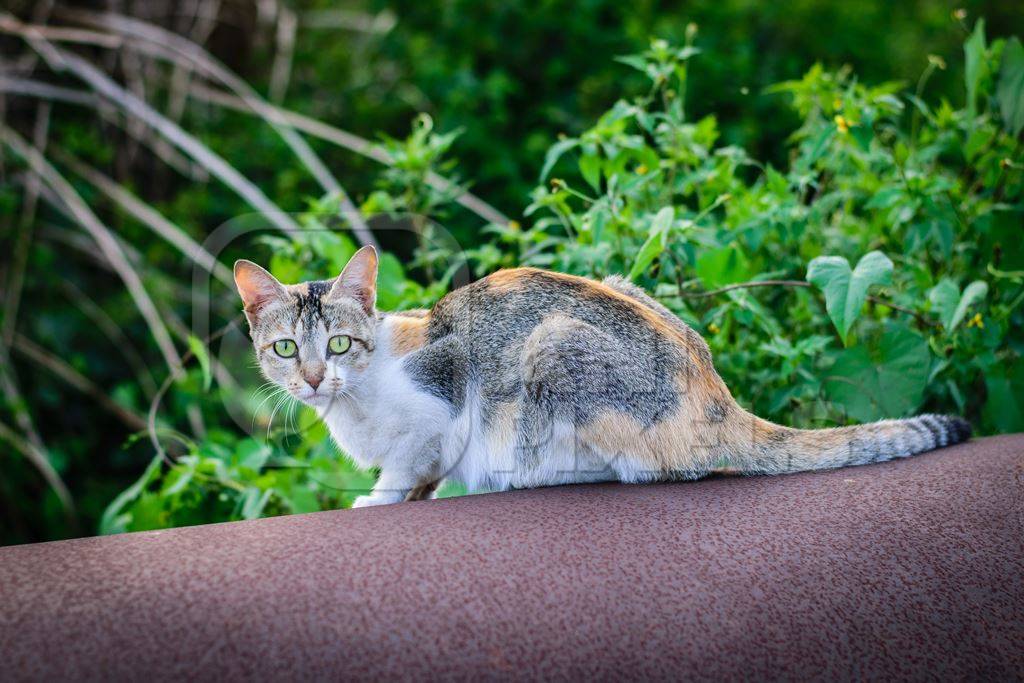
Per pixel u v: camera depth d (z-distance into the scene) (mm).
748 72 7805
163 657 1872
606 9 8234
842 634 2098
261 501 3477
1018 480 2568
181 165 7395
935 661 2090
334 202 4035
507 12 8000
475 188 7164
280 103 8016
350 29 9117
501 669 1937
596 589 2123
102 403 6801
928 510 2436
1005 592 2242
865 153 3848
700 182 4062
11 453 6199
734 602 2125
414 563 2160
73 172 7258
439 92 7727
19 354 6734
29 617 1951
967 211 3936
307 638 1933
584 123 7449
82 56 7703
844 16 8656
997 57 4109
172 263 7254
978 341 3574
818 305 4016
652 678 1966
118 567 2133
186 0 8219
